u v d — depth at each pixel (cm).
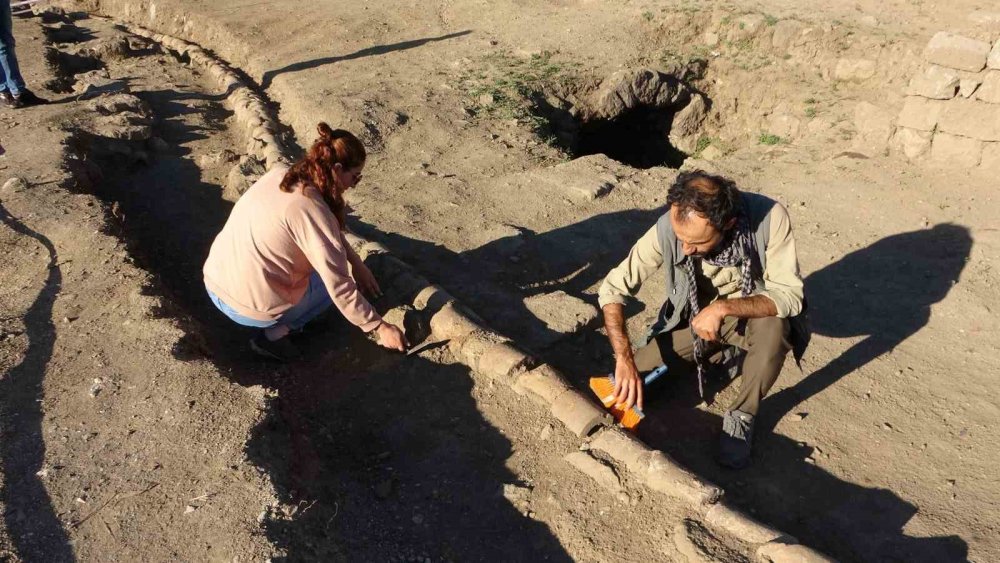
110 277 420
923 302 441
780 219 307
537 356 382
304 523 278
